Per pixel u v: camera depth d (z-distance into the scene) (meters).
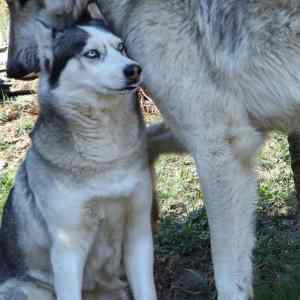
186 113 4.47
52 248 4.44
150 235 4.60
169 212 6.13
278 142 6.85
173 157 6.79
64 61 4.18
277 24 4.32
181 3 4.37
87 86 4.15
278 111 4.50
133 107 4.36
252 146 4.50
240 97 4.43
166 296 5.31
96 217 4.43
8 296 4.68
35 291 4.68
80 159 4.28
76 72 4.16
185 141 4.57
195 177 6.53
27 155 4.54
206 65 4.38
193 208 6.13
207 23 4.35
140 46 4.47
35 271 4.66
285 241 5.70
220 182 4.47
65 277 4.42
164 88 4.48
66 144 4.28
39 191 4.39
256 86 4.41
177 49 4.39
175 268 5.55
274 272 5.39
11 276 4.73
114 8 4.54
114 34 4.27
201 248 5.72
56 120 4.29
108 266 4.71
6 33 7.97
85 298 4.83
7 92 7.72
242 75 4.38
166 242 5.77
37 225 4.50
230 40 4.35
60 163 4.30
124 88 4.08
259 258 5.52
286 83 4.41
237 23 4.34
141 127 4.44
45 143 4.33
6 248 4.73
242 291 4.52
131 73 4.06
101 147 4.29
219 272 4.53
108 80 4.09
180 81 4.43
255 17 4.32
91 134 4.26
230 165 4.46
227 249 4.50
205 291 5.30
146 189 4.48
